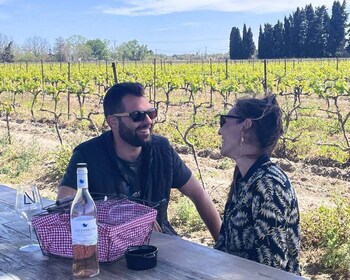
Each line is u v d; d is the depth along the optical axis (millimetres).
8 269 1269
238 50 47688
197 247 1377
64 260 1318
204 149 6402
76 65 28500
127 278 1182
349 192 4812
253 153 1501
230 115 1509
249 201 1440
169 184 1848
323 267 3082
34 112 10773
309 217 3469
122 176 1757
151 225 1348
